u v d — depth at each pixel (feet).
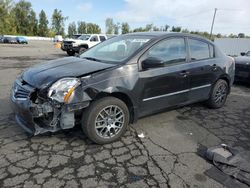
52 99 10.04
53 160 10.07
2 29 147.95
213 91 16.43
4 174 9.06
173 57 13.61
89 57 13.92
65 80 10.30
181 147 11.56
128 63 11.74
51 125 10.52
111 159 10.33
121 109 11.60
